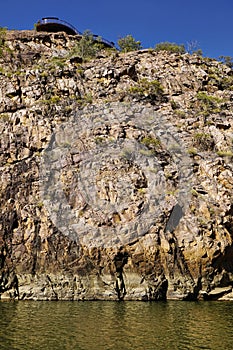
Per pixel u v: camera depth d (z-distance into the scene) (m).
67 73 37.31
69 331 17.22
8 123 32.75
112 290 26.56
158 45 48.28
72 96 35.91
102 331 17.27
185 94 39.31
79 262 27.38
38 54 43.09
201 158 32.91
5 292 26.62
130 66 39.62
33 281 26.92
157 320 19.69
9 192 29.47
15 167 30.59
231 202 30.02
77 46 44.84
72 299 26.34
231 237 29.25
